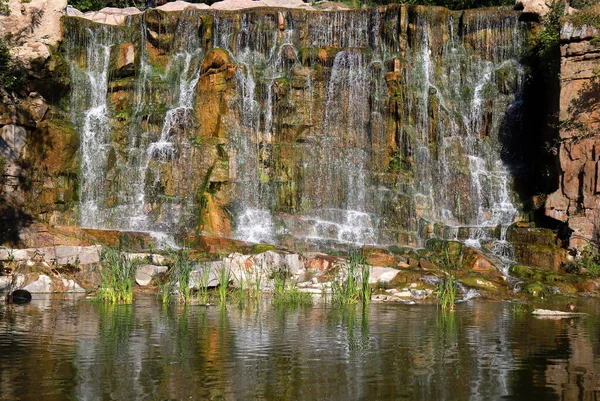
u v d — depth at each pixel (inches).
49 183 1000.2
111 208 1021.8
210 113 1058.7
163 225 999.6
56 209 1000.9
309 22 1146.0
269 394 290.5
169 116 1061.1
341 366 342.6
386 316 532.4
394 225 1015.6
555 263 869.2
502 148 1093.1
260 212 1007.0
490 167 1082.7
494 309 600.7
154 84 1100.5
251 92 1073.5
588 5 1044.5
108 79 1113.4
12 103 984.9
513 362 354.3
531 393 293.9
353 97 1083.3
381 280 731.4
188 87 1101.1
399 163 1054.4
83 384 304.2
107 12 1242.6
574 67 943.0
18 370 330.0
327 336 429.4
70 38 1100.5
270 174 1053.8
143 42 1127.0
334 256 789.9
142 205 1021.8
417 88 1093.1
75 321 490.0
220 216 982.4
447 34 1128.8
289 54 1104.8
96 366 339.6
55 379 312.7
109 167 1054.4
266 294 684.7
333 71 1089.4
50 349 380.2
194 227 983.6
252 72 1092.5
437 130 1078.4
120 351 375.6
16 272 727.1
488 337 431.5
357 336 430.3
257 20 1130.7
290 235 964.6
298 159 1055.0
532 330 465.4
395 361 354.9
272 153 1056.8
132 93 1104.2
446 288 643.5
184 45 1129.4
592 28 932.6
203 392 292.8
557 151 957.2
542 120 1053.2
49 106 1044.5
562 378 320.2
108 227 1011.3
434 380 315.3
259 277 717.9
